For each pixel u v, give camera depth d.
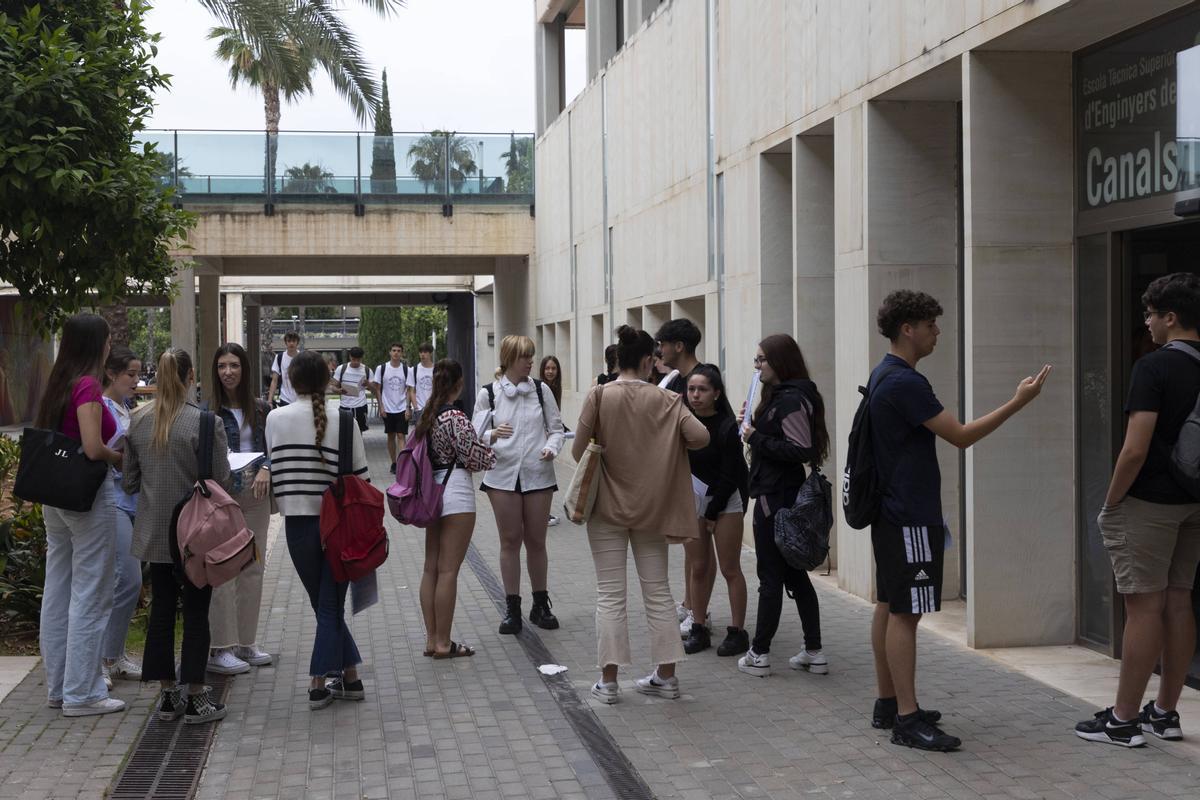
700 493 7.38
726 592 9.58
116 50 9.28
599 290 19.11
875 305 8.89
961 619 8.42
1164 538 5.34
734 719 6.22
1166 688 5.66
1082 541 7.52
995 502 7.51
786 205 11.51
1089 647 7.48
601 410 6.45
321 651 6.51
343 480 6.52
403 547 12.59
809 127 10.08
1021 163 7.46
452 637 8.29
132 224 9.21
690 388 7.31
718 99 12.78
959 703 6.34
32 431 6.14
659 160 15.40
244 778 5.49
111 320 23.91
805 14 10.13
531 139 24.61
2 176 8.41
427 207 24.14
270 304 34.16
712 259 13.20
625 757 5.69
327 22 16.62
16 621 8.31
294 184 23.50
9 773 5.52
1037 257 7.49
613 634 6.53
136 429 6.19
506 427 8.27
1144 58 6.77
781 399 6.74
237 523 6.09
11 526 8.67
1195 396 5.25
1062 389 7.54
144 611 8.89
